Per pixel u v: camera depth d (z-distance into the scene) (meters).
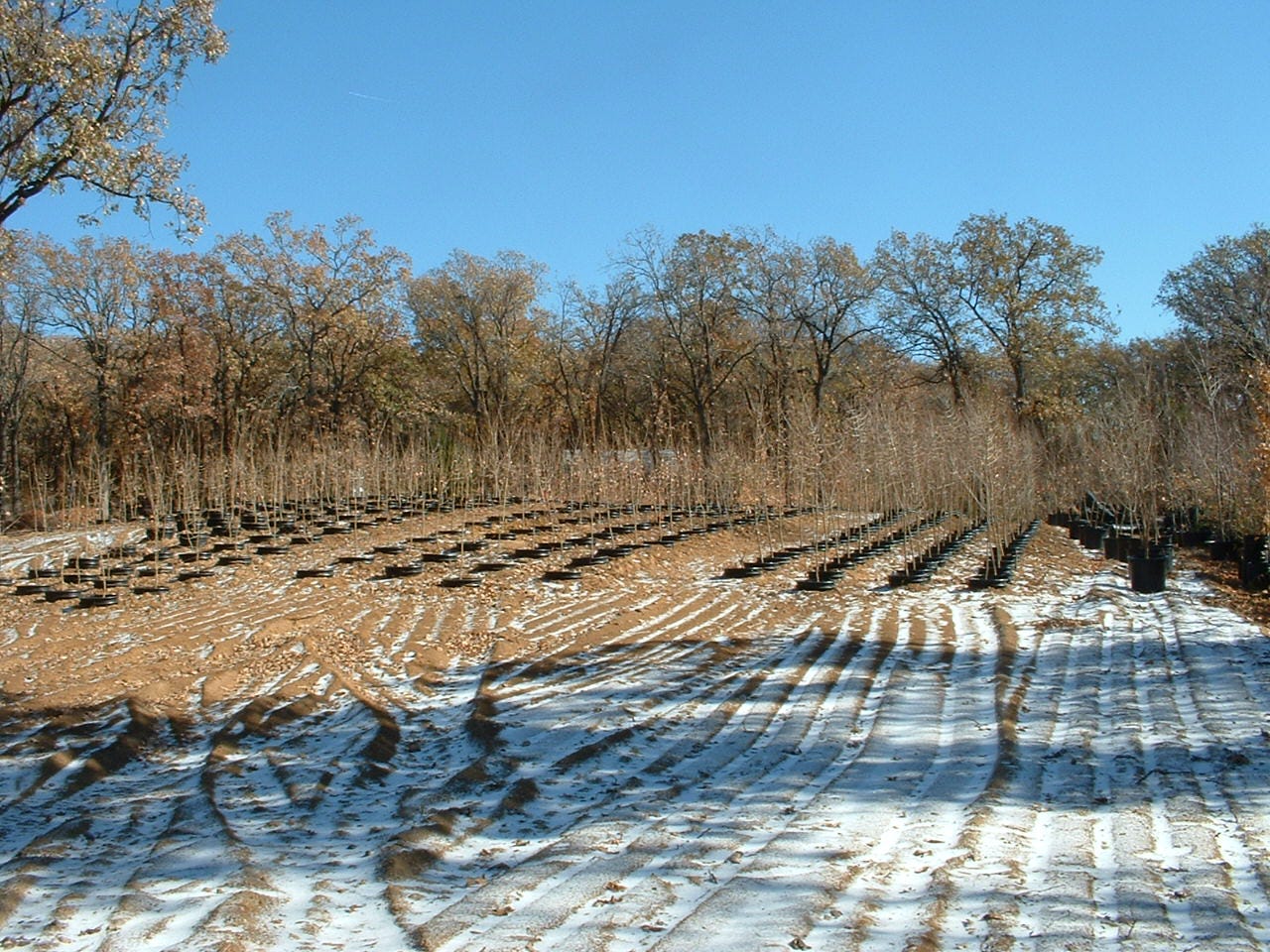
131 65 14.66
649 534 23.88
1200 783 6.17
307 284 37.03
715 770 6.99
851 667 10.20
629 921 4.42
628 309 43.06
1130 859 5.01
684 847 5.41
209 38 15.09
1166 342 42.47
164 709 9.24
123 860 5.57
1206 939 4.07
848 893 4.68
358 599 15.59
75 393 39.47
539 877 5.01
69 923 4.64
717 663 10.58
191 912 4.68
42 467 33.16
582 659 10.97
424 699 9.50
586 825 5.79
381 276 37.75
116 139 14.77
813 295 40.44
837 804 6.08
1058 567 19.33
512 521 26.03
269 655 11.42
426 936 4.31
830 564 18.92
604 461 27.56
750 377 46.03
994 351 39.16
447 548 21.28
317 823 6.07
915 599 15.30
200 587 17.00
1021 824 5.61
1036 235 38.03
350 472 26.59
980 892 4.65
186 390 36.12
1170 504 24.05
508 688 9.70
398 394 41.50
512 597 15.68
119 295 36.69
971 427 24.12
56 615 14.66
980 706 8.44
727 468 26.53
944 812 5.88
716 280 40.53
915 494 25.92
